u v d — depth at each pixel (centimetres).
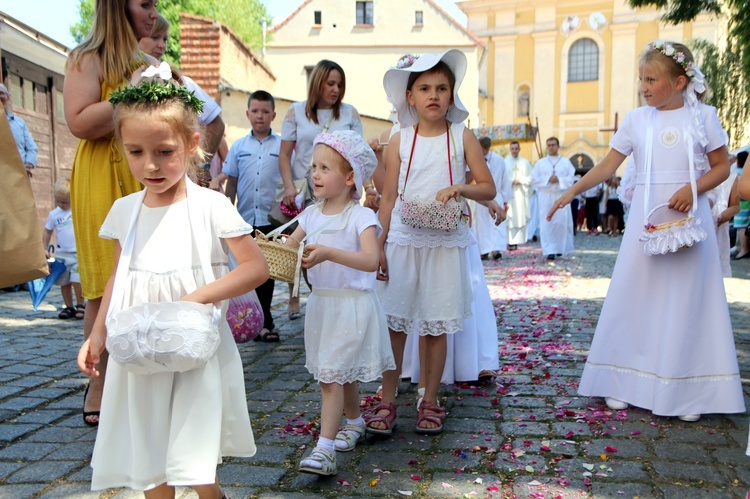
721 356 381
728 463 321
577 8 3791
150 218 236
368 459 334
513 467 321
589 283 961
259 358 539
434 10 2928
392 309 372
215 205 236
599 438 356
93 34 365
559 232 1312
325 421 314
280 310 770
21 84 1111
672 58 386
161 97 222
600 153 3834
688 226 376
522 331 627
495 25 3931
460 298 369
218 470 320
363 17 2973
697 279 382
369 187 470
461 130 372
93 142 369
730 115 1695
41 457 338
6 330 661
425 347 406
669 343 381
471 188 357
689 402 380
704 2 907
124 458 229
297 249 352
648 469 315
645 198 393
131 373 226
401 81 371
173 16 3100
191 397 223
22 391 451
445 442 354
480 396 431
